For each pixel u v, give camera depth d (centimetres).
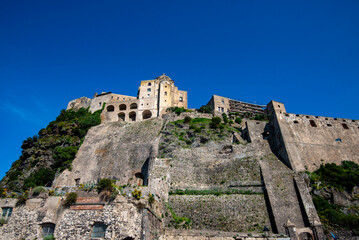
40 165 6894
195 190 4928
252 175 5128
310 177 5156
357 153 6197
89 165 6762
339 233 4078
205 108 9138
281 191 4703
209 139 6631
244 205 4484
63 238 2738
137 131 7794
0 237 2919
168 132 6969
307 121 6581
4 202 3184
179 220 4081
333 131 6556
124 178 6191
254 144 6050
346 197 4753
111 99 10338
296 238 3522
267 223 4191
